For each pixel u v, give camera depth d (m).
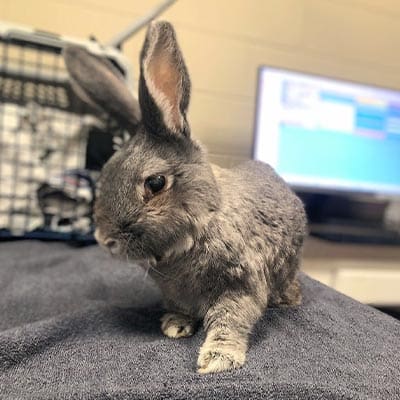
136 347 0.29
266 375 0.25
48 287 0.43
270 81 0.71
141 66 0.27
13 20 0.67
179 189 0.28
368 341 0.30
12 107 0.60
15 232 0.60
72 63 0.35
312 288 0.41
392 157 0.78
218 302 0.29
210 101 0.77
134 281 0.44
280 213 0.32
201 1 0.75
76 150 0.63
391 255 0.68
